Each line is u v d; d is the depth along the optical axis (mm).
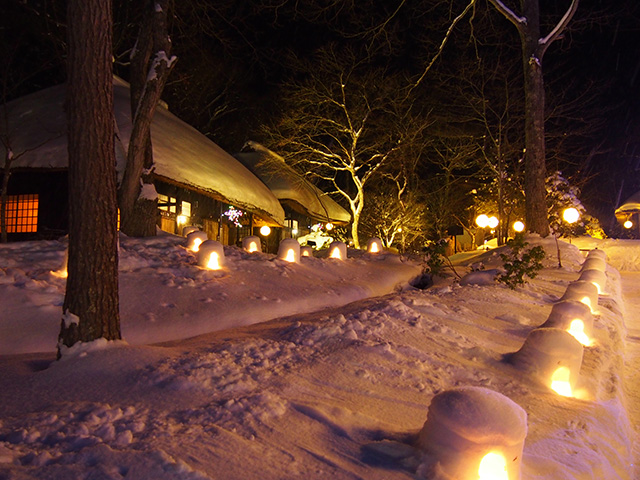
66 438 3539
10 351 6598
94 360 5199
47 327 7145
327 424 4062
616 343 8336
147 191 14359
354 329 6621
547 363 5832
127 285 8867
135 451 3268
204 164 19594
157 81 13617
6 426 3762
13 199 18391
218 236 23906
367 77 28672
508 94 28875
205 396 4434
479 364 6109
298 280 11281
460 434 3398
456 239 40531
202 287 9359
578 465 3967
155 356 5324
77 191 5566
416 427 4211
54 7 20656
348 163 31531
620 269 22719
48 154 16266
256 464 3381
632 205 44906
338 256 17172
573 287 10281
